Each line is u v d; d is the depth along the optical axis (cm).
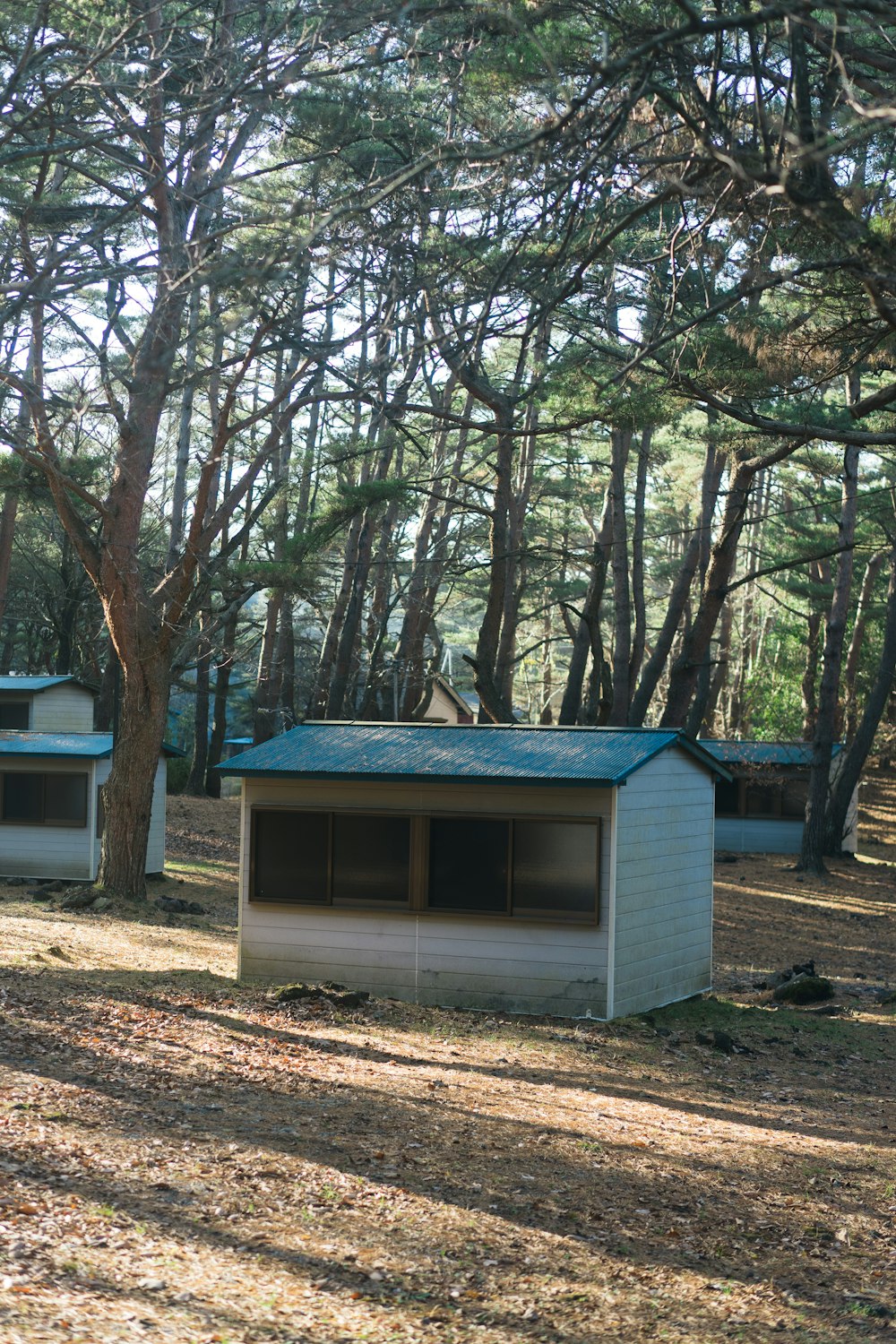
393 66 1339
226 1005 1475
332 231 957
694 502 5134
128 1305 588
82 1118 921
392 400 2695
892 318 783
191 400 2500
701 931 1886
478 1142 993
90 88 1309
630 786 1619
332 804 1672
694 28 595
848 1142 1117
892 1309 712
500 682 3456
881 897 3344
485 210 1005
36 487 2450
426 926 1634
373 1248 733
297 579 2277
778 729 5412
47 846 2798
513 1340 624
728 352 1144
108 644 4484
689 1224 844
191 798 4197
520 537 3794
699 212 1019
